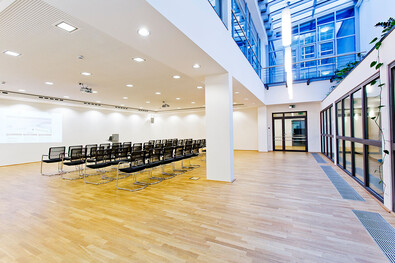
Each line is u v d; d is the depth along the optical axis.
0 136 7.19
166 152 5.14
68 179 5.12
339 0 8.40
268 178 4.79
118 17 2.26
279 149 10.53
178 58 3.62
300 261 1.75
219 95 4.60
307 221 2.52
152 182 4.62
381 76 2.86
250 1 6.98
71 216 2.80
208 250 1.95
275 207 3.00
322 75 9.05
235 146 11.89
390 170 2.73
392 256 1.79
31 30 2.87
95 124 10.43
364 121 3.71
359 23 8.30
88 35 3.04
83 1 1.94
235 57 5.05
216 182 4.52
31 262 1.81
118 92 7.39
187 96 8.34
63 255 1.91
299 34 9.66
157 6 2.14
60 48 3.48
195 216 2.73
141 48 3.18
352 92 4.40
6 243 2.13
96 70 4.73
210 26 3.58
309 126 9.72
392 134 2.66
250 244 2.04
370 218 2.57
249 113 11.49
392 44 2.56
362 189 3.79
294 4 8.68
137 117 12.98
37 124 8.19
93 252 1.95
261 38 9.91
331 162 6.80
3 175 5.70
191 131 13.24
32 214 2.88
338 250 1.90
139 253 1.92
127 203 3.29
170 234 2.27
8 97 7.24
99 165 4.71
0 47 3.41
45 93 7.36
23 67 4.42
